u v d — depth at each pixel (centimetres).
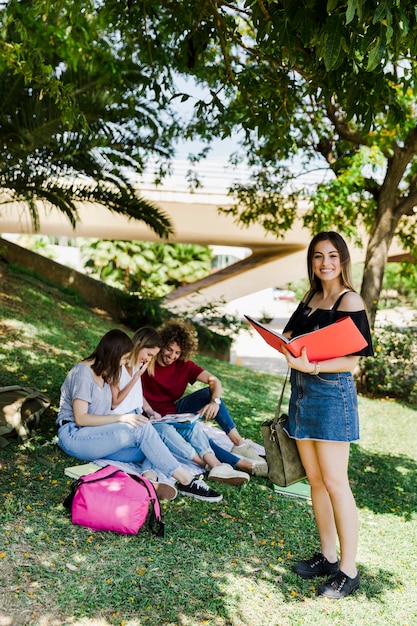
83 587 302
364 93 458
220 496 433
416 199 1000
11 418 477
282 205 1110
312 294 338
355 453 634
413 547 412
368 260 1016
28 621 273
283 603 315
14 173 713
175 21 587
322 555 350
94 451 435
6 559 317
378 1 302
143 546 350
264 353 1836
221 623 292
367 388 1030
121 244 2367
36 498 392
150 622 284
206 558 349
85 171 735
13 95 629
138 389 476
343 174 987
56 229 1641
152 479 417
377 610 321
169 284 2503
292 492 469
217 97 534
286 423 337
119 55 881
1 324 816
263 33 396
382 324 1092
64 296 1178
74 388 443
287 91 545
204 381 529
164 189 1491
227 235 1599
